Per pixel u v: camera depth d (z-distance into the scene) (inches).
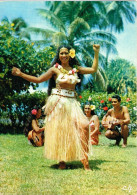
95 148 218.2
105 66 1012.5
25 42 319.0
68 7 1007.6
